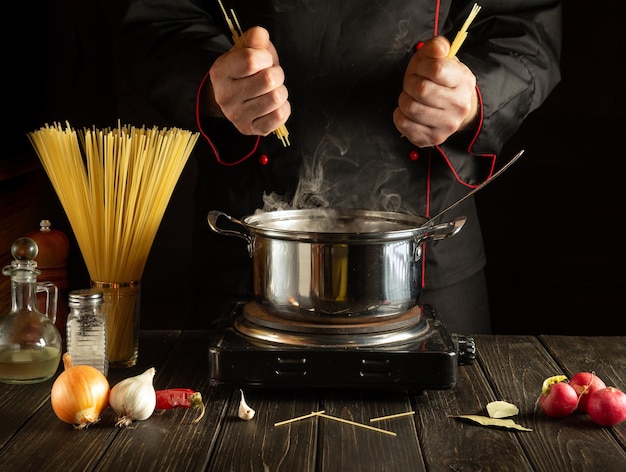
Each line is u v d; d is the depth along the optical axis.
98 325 1.48
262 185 2.01
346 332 1.42
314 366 1.39
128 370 1.57
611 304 3.41
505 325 3.46
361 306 1.41
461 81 1.68
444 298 2.11
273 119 1.70
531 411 1.39
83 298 1.46
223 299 2.05
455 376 1.40
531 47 2.02
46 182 2.99
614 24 3.25
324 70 1.96
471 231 2.15
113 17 2.05
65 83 3.05
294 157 1.98
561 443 1.27
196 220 2.11
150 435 1.28
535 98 1.99
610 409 1.31
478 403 1.41
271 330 1.45
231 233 1.50
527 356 1.65
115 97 3.12
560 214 3.39
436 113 1.69
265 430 1.30
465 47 2.01
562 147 3.36
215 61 1.76
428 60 1.65
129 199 1.52
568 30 3.27
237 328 1.50
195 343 1.73
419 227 1.46
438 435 1.29
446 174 2.01
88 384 1.30
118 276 1.55
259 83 1.64
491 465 1.20
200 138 2.07
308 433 1.29
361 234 1.37
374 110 1.97
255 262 1.47
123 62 2.01
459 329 2.13
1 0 2.73
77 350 1.47
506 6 2.09
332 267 1.39
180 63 1.89
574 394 1.35
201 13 2.08
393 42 1.95
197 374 1.55
